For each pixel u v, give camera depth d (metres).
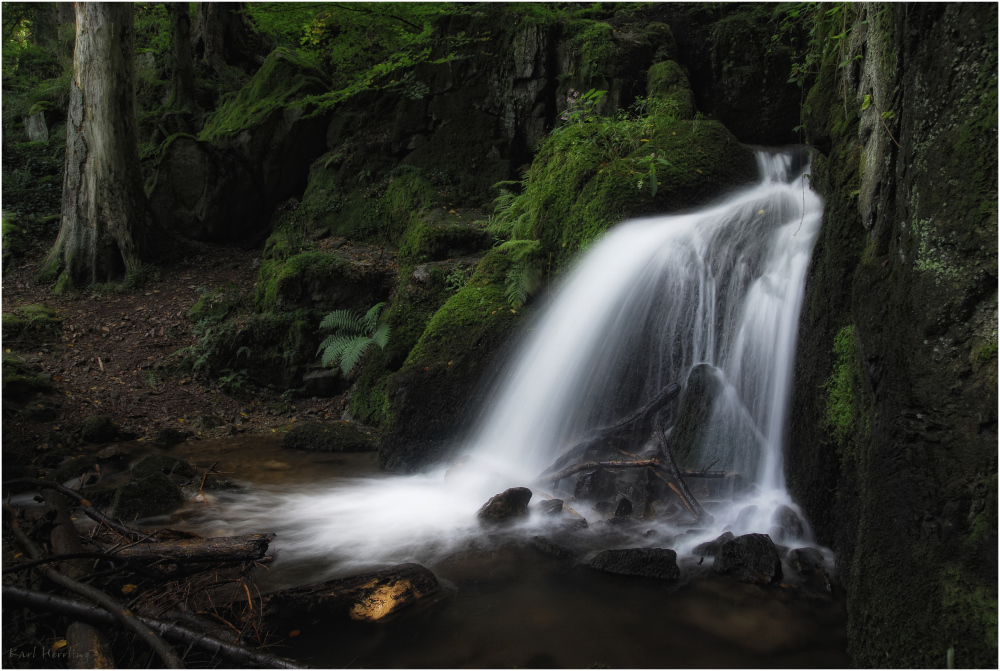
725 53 10.66
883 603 2.62
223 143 11.79
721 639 3.06
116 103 10.80
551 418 5.74
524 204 8.09
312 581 3.69
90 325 9.57
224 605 3.23
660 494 4.76
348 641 3.03
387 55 13.25
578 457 5.21
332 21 14.07
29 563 2.99
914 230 2.84
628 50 10.30
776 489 4.55
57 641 2.83
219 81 14.85
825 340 4.07
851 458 3.64
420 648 2.97
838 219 4.08
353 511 4.98
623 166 6.93
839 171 4.29
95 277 10.78
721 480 4.73
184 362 8.64
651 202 6.57
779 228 5.26
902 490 2.70
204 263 11.61
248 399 8.43
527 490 4.69
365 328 8.48
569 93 10.34
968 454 2.43
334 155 11.67
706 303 5.31
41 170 13.68
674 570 3.66
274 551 4.12
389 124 11.67
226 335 8.71
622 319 5.69
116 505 4.77
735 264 5.21
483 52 10.91
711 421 5.02
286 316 8.84
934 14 2.84
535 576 3.74
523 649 2.97
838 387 3.85
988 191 2.46
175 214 11.87
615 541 4.22
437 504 5.12
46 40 18.78
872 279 3.26
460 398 6.19
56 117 15.23
